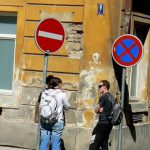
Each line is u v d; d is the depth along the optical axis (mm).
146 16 15336
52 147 11492
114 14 13664
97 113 12430
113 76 13688
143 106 15445
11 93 14500
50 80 11508
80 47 13781
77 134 13594
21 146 14094
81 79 13703
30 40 14188
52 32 11039
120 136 12000
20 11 14312
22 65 14219
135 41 11805
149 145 15750
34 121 12867
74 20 13828
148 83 15719
